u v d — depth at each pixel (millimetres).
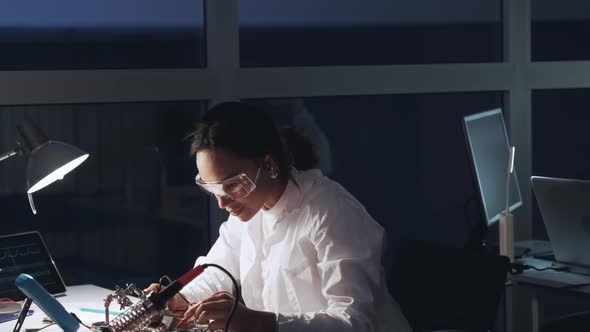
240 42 3674
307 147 2441
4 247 2830
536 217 4273
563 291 3451
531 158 4230
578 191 3277
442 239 4086
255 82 3615
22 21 3271
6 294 2758
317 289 2324
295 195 2352
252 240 2516
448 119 4059
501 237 3410
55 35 3326
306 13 3777
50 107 3305
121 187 3467
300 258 2330
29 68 3293
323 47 3826
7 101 3191
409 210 4004
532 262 3594
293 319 2088
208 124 2188
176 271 3613
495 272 2531
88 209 3414
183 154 3566
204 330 2121
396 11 3955
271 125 2270
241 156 2176
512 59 4133
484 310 2506
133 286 2330
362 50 3902
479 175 3391
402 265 2777
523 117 4172
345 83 3783
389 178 3951
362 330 2107
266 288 2432
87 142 3383
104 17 3406
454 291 2570
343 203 2318
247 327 2049
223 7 3543
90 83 3322
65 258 3389
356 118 3857
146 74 3416
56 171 2582
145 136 3492
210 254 2742
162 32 3514
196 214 3623
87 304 2709
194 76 3502
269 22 3711
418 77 3936
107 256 3471
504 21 4156
